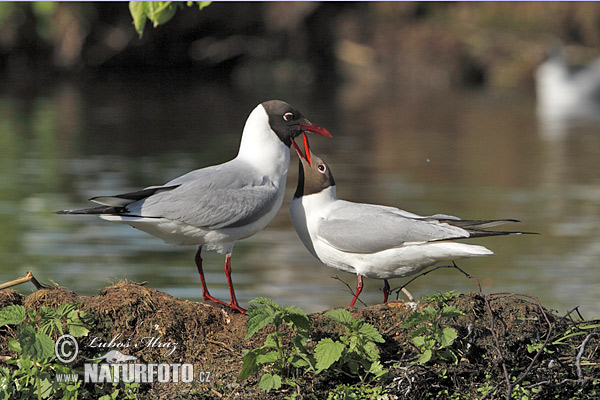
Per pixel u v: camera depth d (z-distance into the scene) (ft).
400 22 161.68
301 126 28.17
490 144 88.58
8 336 24.38
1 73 135.74
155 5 32.22
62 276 40.01
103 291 25.29
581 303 36.37
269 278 40.60
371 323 24.75
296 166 73.10
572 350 24.12
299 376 23.32
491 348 23.88
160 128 97.60
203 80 150.10
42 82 138.41
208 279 40.19
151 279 39.91
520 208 56.39
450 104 128.47
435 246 26.09
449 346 23.68
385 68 158.10
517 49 157.28
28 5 132.57
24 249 44.88
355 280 41.16
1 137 87.56
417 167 73.15
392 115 113.50
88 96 128.16
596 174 69.72
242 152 28.53
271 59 154.61
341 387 22.63
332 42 158.61
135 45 142.92
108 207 26.09
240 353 24.23
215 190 26.78
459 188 63.36
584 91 132.98
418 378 23.03
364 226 26.86
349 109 118.32
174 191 26.66
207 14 146.61
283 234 50.39
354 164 74.49
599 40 159.12
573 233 49.96
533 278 40.70
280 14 152.05
